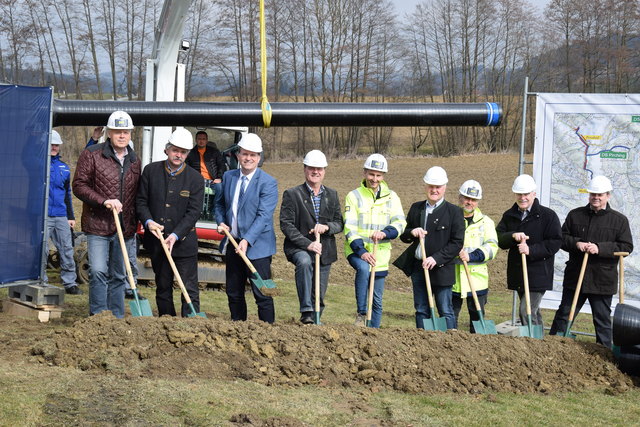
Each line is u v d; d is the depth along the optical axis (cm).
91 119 782
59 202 885
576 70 5406
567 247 736
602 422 521
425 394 557
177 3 976
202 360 555
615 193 845
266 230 683
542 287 745
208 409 464
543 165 863
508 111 5422
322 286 714
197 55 4894
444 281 716
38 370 520
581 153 850
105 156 660
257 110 804
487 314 1040
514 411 529
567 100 849
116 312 696
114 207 645
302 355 581
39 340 601
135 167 677
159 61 1014
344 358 586
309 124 818
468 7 5562
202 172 1068
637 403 577
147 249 688
